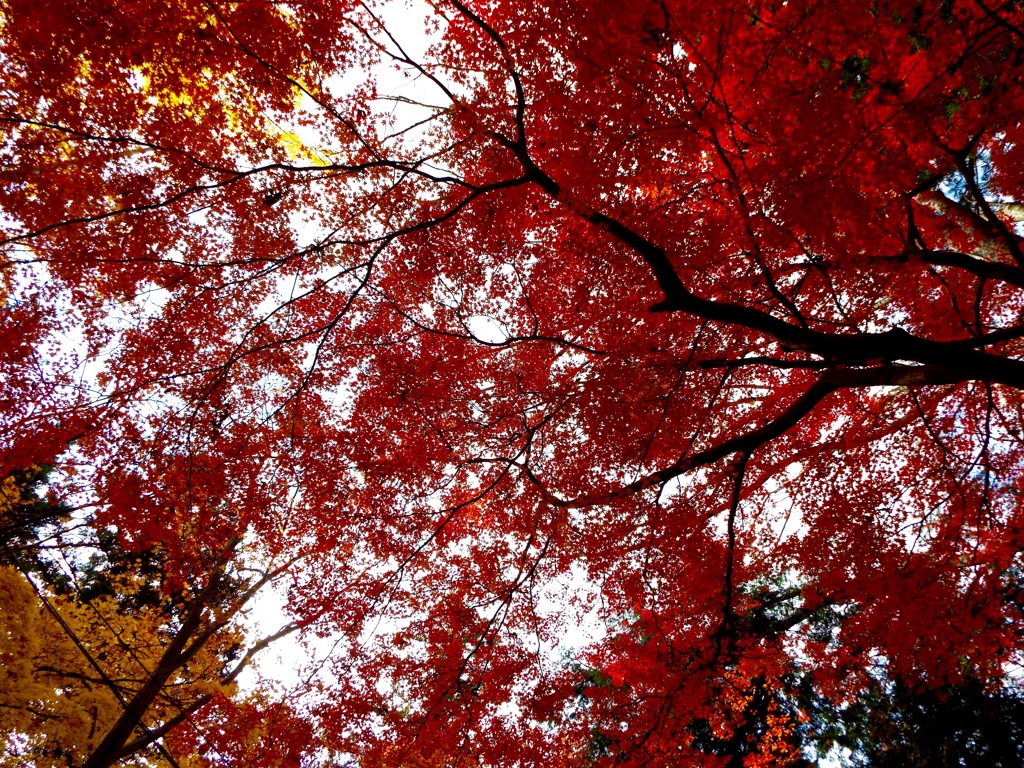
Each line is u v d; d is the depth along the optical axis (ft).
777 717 29.63
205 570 29.50
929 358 16.52
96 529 32.22
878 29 16.84
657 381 25.66
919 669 26.07
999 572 25.40
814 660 28.40
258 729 30.53
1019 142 21.63
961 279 25.72
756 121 19.90
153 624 40.83
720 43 18.10
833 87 18.30
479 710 27.30
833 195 17.87
